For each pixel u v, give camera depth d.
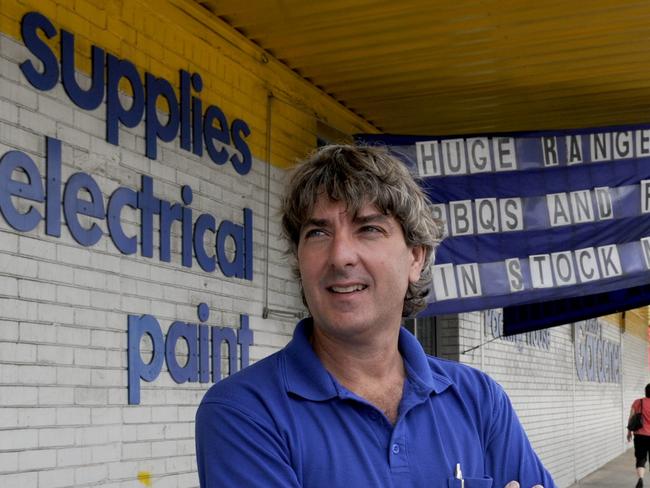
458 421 1.82
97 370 4.18
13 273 3.73
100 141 4.30
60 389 3.95
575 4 5.01
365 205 1.74
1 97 3.73
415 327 8.57
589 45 5.63
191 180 5.06
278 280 5.95
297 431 1.68
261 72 5.90
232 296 5.41
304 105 6.40
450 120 7.35
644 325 26.84
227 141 5.46
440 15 5.17
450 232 6.03
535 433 11.92
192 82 5.12
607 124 7.41
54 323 3.93
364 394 1.77
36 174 3.87
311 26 5.38
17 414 3.71
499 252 6.04
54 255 3.96
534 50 5.73
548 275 6.03
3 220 3.69
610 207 6.11
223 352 5.29
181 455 4.78
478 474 1.79
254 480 1.64
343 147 1.81
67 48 4.11
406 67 6.09
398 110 7.10
